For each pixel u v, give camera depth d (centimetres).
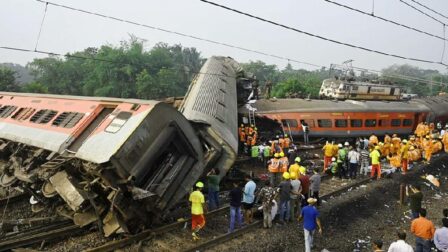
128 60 7644
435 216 1409
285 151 2098
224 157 1365
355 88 3139
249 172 1897
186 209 1309
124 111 1091
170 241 1066
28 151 1249
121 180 955
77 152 1017
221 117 1566
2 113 1692
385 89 3300
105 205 1019
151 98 7275
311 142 2648
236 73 2841
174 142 1128
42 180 1145
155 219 1092
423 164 2212
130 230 1050
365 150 2377
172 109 1093
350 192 1616
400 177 1911
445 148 2459
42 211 1271
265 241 1100
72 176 982
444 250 912
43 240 1023
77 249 990
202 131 1348
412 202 1299
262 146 2077
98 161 924
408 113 2981
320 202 1427
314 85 7469
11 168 1286
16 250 959
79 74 8019
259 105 2703
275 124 2586
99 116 1189
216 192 1324
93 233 1088
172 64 8988
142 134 995
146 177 1104
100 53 7619
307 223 1023
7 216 1246
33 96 1698
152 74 7888
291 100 2822
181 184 1148
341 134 2644
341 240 1160
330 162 1914
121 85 7350
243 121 2509
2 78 5809
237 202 1136
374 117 2775
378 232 1250
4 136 1405
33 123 1385
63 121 1245
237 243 1083
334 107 2675
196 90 1855
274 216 1238
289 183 1247
